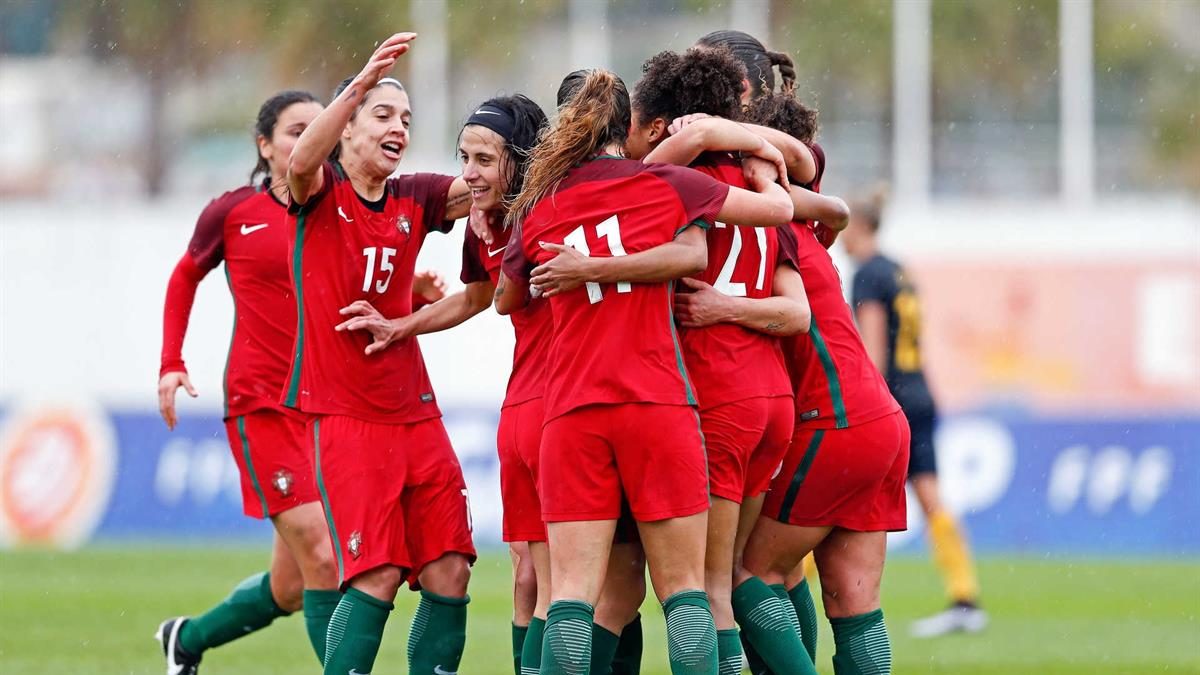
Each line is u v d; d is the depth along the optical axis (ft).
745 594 63.82
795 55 218.59
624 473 57.52
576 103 58.90
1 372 163.94
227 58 242.99
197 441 161.58
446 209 68.49
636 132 64.59
